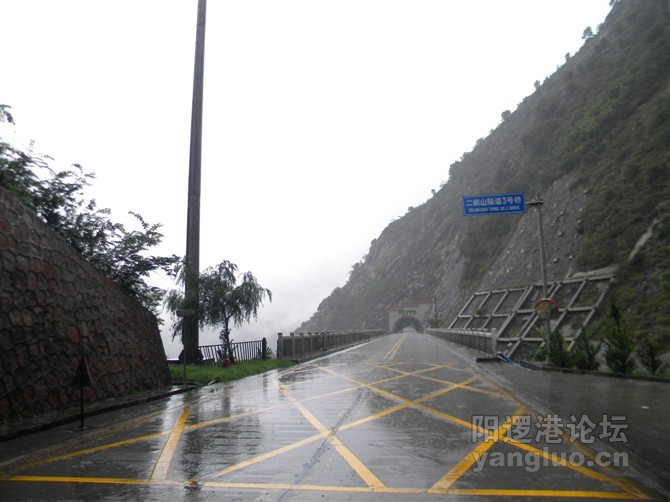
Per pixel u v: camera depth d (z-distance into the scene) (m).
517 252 58.84
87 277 12.11
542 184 63.09
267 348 24.12
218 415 9.76
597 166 51.31
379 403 10.77
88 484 5.38
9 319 9.20
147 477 5.62
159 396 12.38
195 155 19.41
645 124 47.47
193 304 18.70
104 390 11.59
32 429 8.20
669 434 7.21
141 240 15.38
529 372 17.16
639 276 33.22
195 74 19.72
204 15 20.12
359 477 5.48
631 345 15.70
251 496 4.91
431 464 5.96
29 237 10.14
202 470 5.87
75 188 14.04
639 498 4.70
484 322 53.22
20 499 4.91
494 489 5.01
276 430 8.13
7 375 8.87
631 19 76.06
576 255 43.66
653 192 39.16
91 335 11.66
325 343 32.22
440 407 10.12
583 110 67.38
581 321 34.44
